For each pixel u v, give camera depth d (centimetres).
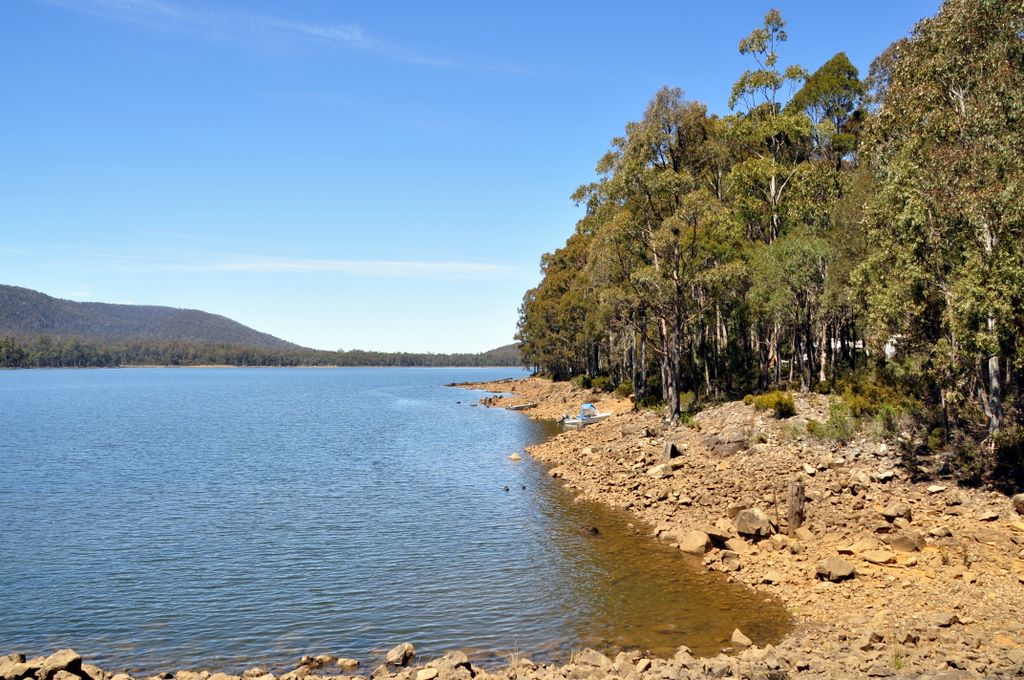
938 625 1509
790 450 3136
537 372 16550
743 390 5056
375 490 3597
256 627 1770
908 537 1970
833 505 2412
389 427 7200
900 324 2653
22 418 8725
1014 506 2109
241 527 2825
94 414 9412
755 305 4338
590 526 2708
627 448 3991
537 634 1688
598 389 8188
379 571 2209
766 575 1975
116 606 1928
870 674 1277
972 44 2819
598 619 1764
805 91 5738
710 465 3222
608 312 5088
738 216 5109
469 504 3188
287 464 4625
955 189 2370
